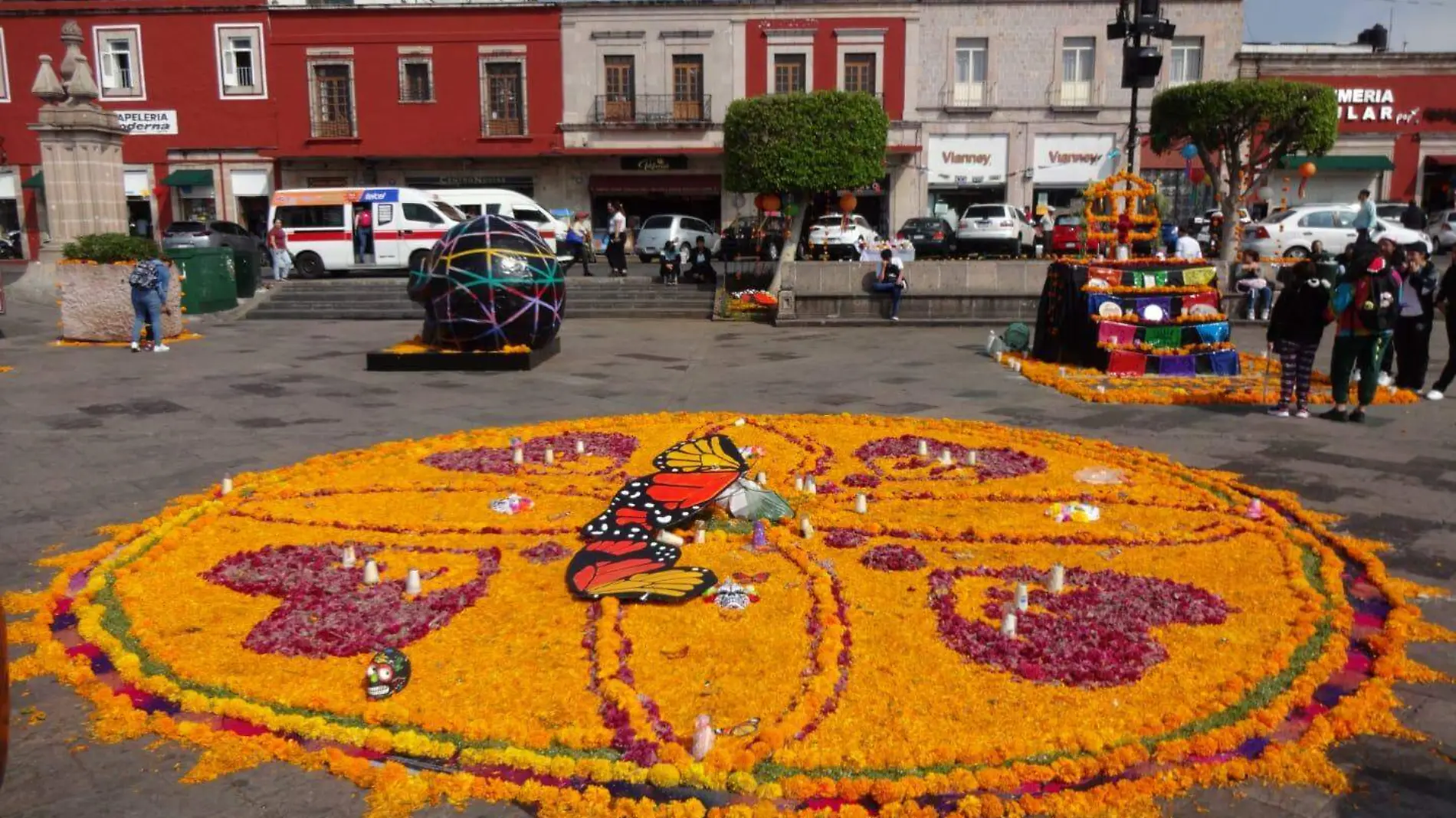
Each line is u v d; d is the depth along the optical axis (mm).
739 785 3600
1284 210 25812
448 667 4520
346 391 11664
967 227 27688
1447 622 5078
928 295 19000
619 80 34594
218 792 3635
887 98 34062
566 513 6859
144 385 12000
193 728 3992
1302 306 9766
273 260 24547
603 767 3715
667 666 4516
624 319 20250
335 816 3516
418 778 3695
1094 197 14227
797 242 21422
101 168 20156
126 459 8453
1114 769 3723
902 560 5824
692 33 33969
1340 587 5453
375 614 5109
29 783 3676
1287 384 10039
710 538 6230
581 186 35438
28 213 35750
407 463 8305
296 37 34562
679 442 8992
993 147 34281
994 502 7141
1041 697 4230
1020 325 14875
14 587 5586
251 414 10367
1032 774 3658
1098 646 4695
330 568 5777
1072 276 13359
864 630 4910
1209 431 9445
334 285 22672
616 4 33875
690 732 3951
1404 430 9398
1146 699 4211
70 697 4320
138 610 5188
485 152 34906
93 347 15406
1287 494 7215
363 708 4133
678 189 35281
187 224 29266
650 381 12477
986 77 33906
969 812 3477
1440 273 20875
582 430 9617
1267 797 3594
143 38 34875
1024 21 33500
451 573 5715
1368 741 3941
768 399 11266
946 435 9281
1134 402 10961
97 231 20234
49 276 20281
